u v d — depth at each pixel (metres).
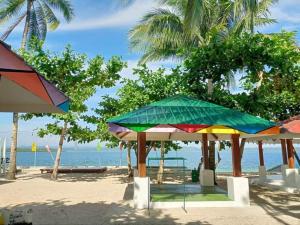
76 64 19.84
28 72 3.72
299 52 17.67
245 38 15.23
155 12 20.62
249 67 15.20
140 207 11.27
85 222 9.12
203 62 15.67
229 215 9.98
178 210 10.89
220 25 18.47
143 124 10.69
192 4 13.57
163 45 21.03
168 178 22.92
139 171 11.51
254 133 10.91
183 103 12.73
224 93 16.31
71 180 21.80
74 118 20.14
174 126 10.70
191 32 14.41
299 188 15.21
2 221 6.07
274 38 15.63
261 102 15.87
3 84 5.20
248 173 28.73
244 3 14.46
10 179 22.27
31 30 27.08
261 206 11.53
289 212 10.40
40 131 21.95
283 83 18.58
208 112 11.97
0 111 6.27
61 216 9.98
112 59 21.03
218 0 20.22
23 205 12.05
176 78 18.33
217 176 24.94
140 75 19.28
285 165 18.41
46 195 14.69
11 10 25.28
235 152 12.05
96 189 16.80
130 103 18.95
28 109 6.26
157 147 26.28
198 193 13.61
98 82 21.09
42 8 27.14
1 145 28.27
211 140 17.59
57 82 20.25
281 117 18.92
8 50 3.79
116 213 10.42
